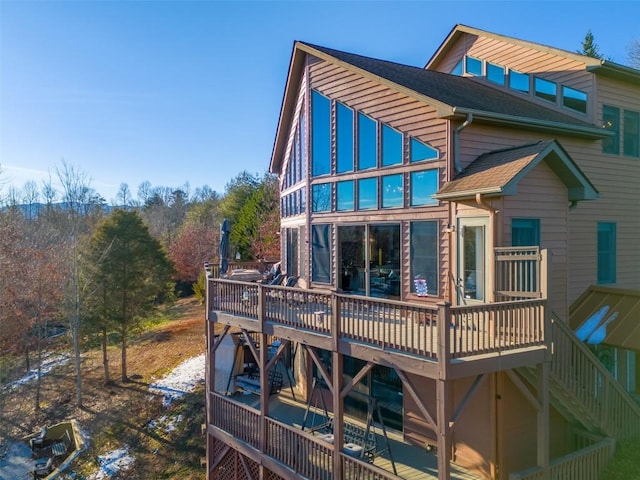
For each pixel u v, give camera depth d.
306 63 13.01
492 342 7.24
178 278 41.06
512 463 8.48
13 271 22.86
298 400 12.75
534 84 12.77
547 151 8.29
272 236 31.94
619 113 12.42
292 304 9.12
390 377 10.51
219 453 11.47
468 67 14.72
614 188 12.30
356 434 9.92
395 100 10.37
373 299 7.49
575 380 7.86
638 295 10.44
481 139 9.62
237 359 13.89
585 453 7.61
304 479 8.55
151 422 18.08
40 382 22.64
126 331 23.72
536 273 7.42
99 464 15.94
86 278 23.17
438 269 9.52
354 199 11.50
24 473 16.61
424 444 9.66
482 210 8.44
